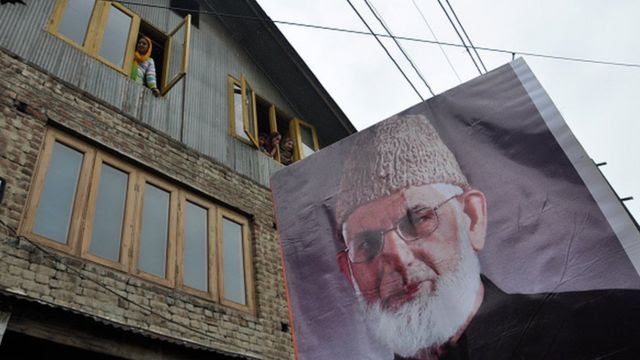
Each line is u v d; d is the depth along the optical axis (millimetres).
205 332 5293
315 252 3764
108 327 4109
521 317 2818
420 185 3568
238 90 8406
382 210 3639
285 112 9484
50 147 4996
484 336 2875
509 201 3178
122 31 6812
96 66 6074
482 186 3312
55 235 4594
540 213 3045
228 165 7152
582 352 2586
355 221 3713
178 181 6105
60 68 5629
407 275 3320
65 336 3922
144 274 5125
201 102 7438
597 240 2805
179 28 7453
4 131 4637
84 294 4453
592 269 2746
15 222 4301
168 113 6711
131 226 5281
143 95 6477
